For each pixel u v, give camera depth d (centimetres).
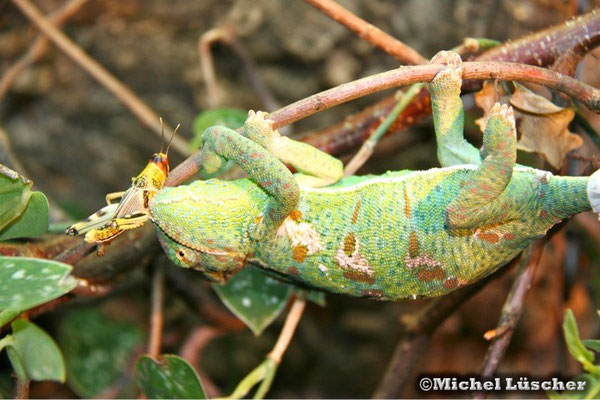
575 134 79
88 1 118
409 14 112
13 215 76
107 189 130
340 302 129
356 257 74
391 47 82
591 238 112
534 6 107
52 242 86
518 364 125
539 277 120
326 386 135
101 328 125
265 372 86
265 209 73
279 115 73
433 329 91
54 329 122
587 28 79
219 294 89
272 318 90
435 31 112
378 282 75
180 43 120
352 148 86
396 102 85
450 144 74
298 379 136
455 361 128
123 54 121
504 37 108
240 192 74
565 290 107
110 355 123
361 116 86
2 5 120
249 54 117
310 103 72
